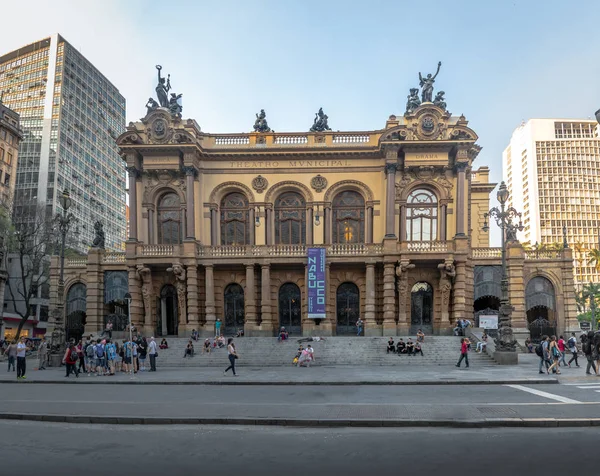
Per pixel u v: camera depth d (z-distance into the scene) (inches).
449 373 1206.3
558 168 6943.9
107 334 1931.6
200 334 1989.4
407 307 2005.4
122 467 448.5
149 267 2017.7
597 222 6820.9
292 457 476.4
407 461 459.2
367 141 2119.8
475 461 457.1
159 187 2078.0
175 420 639.1
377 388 959.0
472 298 2020.2
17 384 1117.7
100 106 5344.5
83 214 4869.6
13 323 3097.9
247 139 2134.6
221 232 2137.1
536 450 494.3
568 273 2038.6
